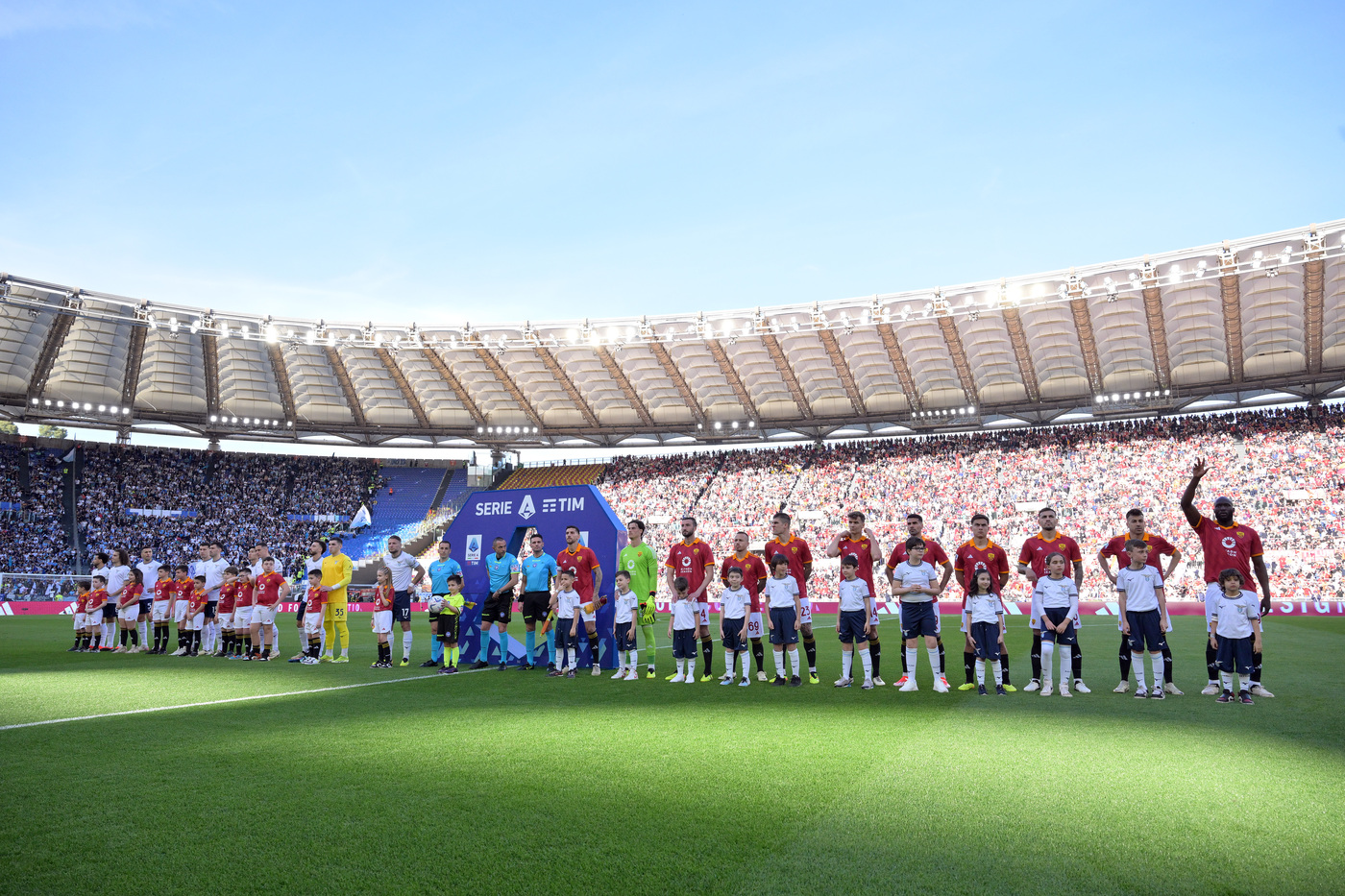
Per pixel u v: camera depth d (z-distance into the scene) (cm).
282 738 657
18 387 3422
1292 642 1579
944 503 3953
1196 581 3334
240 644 1459
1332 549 3180
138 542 4041
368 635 2088
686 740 649
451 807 461
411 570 1386
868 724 726
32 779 519
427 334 3619
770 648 1565
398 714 785
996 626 936
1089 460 3881
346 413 4175
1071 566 963
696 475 4650
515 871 365
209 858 379
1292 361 3278
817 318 3316
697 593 1078
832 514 4094
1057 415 3822
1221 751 609
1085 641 1694
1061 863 375
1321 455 3459
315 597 1316
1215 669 900
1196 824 432
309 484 4734
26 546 3772
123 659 1386
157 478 4338
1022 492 3866
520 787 502
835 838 409
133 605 1538
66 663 1311
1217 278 2847
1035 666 952
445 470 5059
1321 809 460
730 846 398
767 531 4109
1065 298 2969
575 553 1146
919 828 426
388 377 3978
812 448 4569
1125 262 2823
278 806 461
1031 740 650
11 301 2819
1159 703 848
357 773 537
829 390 3903
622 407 4209
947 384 3734
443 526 4569
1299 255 2611
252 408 4003
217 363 3675
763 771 546
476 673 1160
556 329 3578
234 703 853
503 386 4075
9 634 2030
